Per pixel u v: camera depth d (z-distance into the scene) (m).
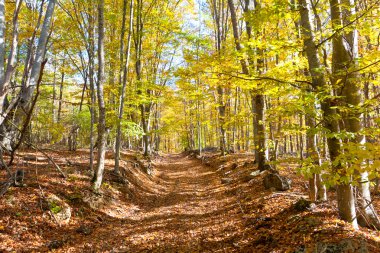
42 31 8.21
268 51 6.57
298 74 6.90
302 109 4.88
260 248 5.61
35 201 7.52
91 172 11.06
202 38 17.22
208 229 7.64
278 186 9.73
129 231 7.88
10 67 6.73
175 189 15.19
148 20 19.12
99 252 6.33
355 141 5.57
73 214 8.06
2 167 9.34
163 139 68.44
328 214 5.74
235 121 14.04
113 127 14.06
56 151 16.14
